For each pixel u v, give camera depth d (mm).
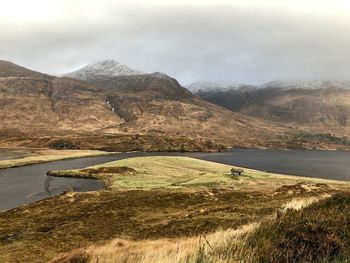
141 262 11336
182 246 13391
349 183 108062
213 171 135125
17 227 54500
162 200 68438
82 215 60031
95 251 18891
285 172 179250
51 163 177750
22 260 34812
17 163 162625
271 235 11055
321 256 9547
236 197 66938
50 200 74062
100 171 128500
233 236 12148
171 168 138375
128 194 78062
